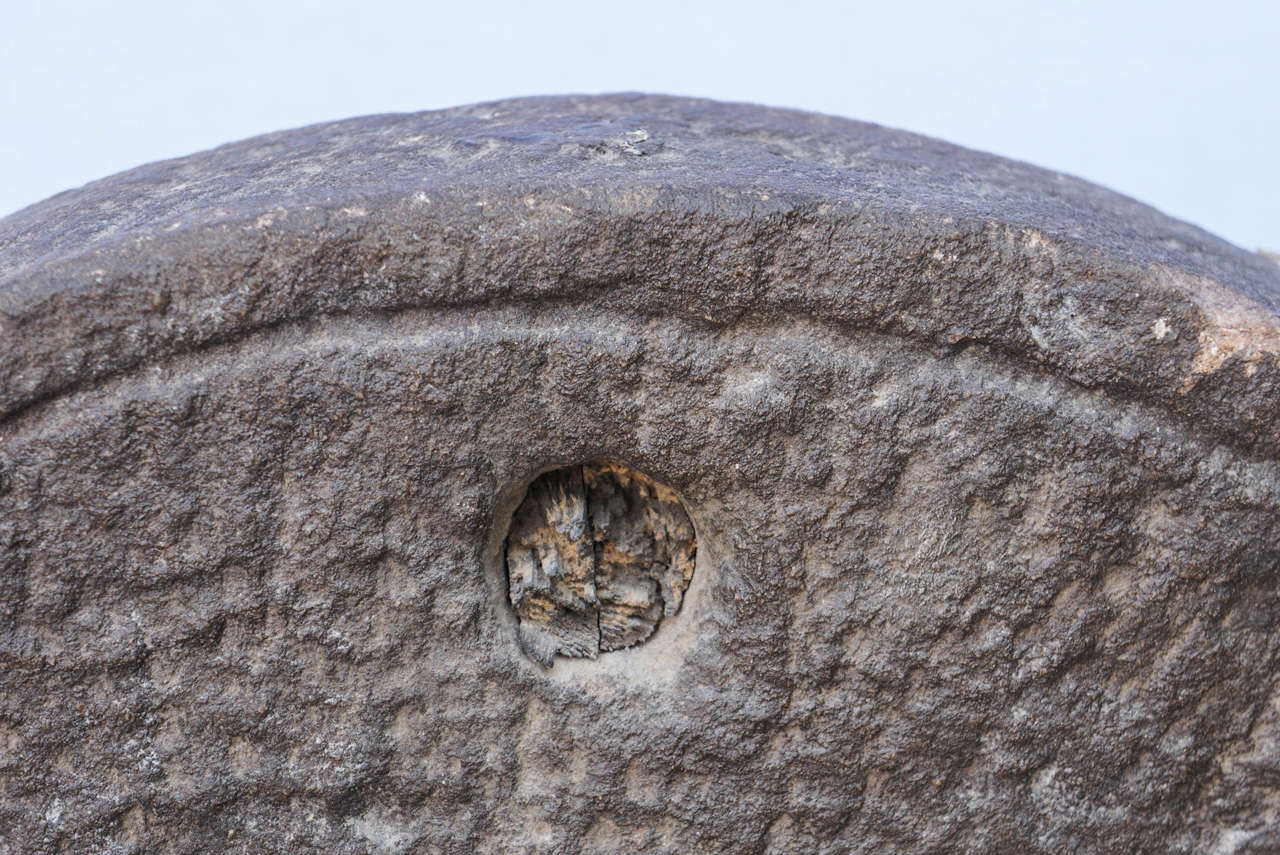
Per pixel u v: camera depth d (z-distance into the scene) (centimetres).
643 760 53
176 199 53
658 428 51
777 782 53
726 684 53
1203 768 53
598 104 58
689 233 51
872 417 51
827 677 52
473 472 52
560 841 53
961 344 51
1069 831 53
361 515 51
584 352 51
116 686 52
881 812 53
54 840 52
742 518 52
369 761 52
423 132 55
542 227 51
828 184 52
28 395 50
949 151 58
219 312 51
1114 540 52
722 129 56
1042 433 51
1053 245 51
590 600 53
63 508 51
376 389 51
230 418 51
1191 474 52
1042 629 52
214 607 52
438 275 51
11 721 52
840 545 52
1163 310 51
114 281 50
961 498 52
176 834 52
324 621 52
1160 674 52
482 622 52
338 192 51
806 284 51
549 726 53
